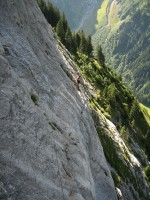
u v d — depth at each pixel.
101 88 110.12
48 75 34.03
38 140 22.42
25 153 20.38
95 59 160.88
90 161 36.94
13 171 18.77
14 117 20.81
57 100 32.03
